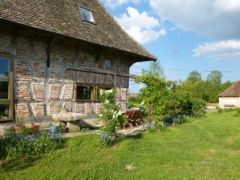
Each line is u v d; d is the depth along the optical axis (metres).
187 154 8.46
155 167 7.15
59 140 8.68
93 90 14.25
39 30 10.73
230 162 7.76
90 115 13.92
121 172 6.74
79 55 13.40
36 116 11.43
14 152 7.30
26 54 11.10
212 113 27.73
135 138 10.15
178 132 11.87
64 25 12.29
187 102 19.62
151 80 12.54
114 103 10.05
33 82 11.38
